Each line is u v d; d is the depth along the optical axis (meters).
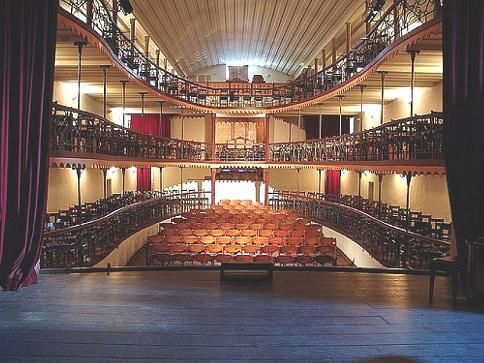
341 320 5.92
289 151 23.59
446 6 7.45
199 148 25.89
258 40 26.77
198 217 20.20
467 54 7.31
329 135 28.28
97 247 12.38
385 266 11.80
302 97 24.38
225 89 25.09
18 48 6.78
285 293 7.09
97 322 5.73
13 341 5.14
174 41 23.84
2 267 6.85
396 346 5.12
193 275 8.10
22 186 6.90
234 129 29.36
